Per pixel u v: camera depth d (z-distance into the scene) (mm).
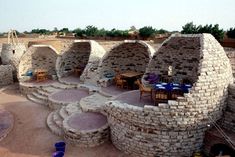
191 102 9703
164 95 11125
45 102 17766
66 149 11367
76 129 11734
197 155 10133
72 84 20219
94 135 11523
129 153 11008
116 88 17859
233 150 10055
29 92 20297
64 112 14727
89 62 20172
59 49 35625
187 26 40406
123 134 11039
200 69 9844
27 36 60750
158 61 14766
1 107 17281
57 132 12797
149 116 10031
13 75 24688
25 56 22234
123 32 48438
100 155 10883
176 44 13648
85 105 14664
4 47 24891
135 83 16234
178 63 14039
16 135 12844
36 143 11969
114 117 11375
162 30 56969
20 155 10891
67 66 23062
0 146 11711
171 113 9727
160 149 10352
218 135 9945
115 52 19047
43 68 23484
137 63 19062
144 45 16891
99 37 49250
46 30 86062
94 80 19266
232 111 10586
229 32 35750
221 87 10242
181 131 10117
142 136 10477
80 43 22344
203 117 10094
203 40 10578
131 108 10391
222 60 10492
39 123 14383
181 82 14000
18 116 15539
